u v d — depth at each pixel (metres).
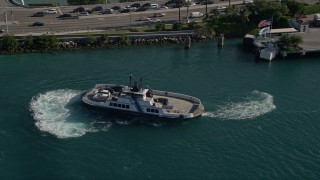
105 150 163.00
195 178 149.62
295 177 150.12
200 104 188.12
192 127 177.50
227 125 178.38
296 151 162.88
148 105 181.75
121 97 183.38
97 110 186.75
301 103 194.75
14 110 185.88
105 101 185.38
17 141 166.62
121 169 153.38
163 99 187.88
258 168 154.12
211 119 182.00
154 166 155.12
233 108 189.62
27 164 155.12
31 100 193.25
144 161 157.62
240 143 167.38
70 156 159.25
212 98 197.50
